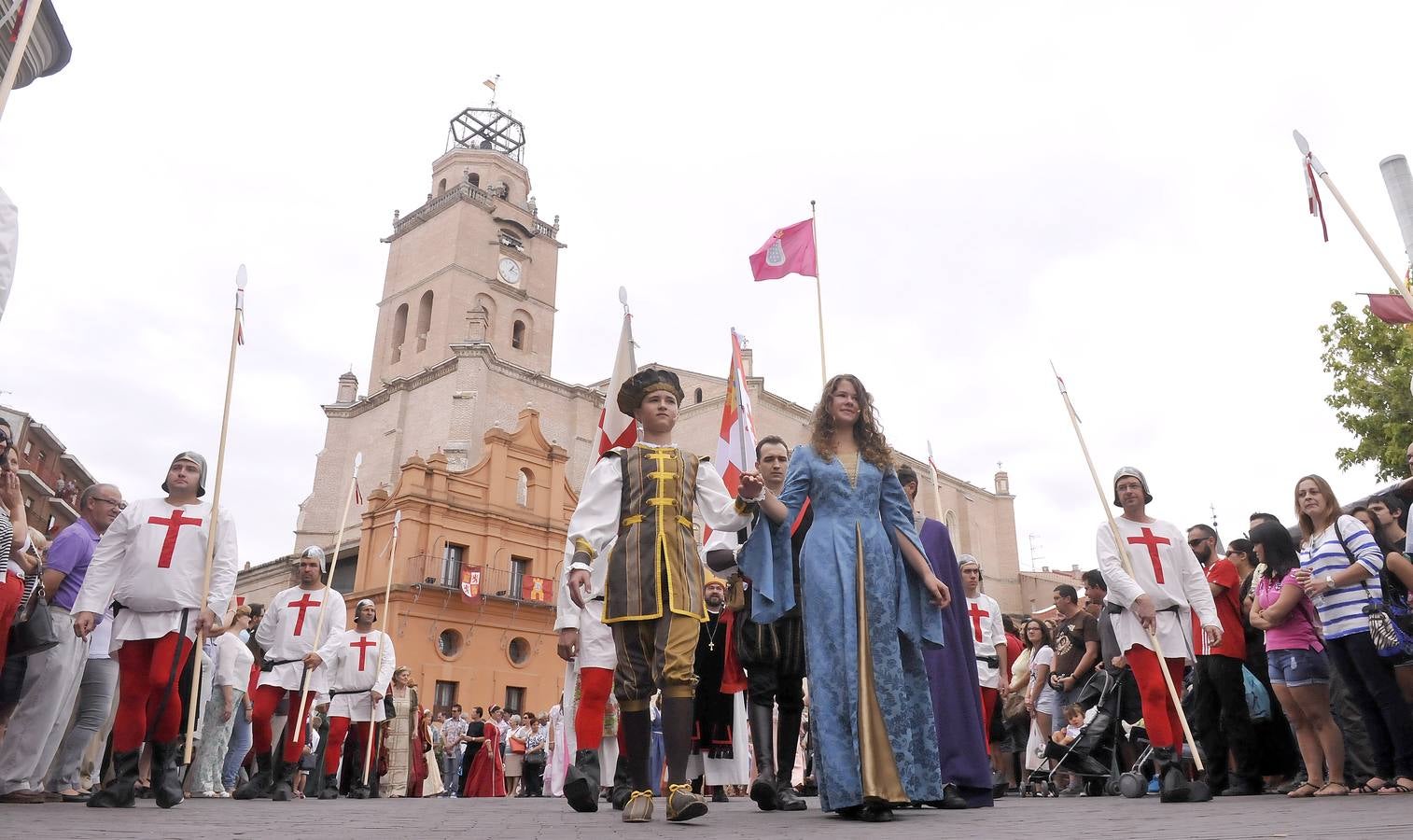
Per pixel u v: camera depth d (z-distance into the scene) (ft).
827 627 14.69
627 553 14.93
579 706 18.24
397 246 170.19
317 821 15.46
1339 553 21.24
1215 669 23.09
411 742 53.62
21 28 14.44
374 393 158.92
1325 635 21.02
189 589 20.58
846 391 16.40
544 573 124.36
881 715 14.14
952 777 18.58
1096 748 28.07
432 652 109.19
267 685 31.83
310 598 33.14
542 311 167.53
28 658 22.43
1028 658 38.14
